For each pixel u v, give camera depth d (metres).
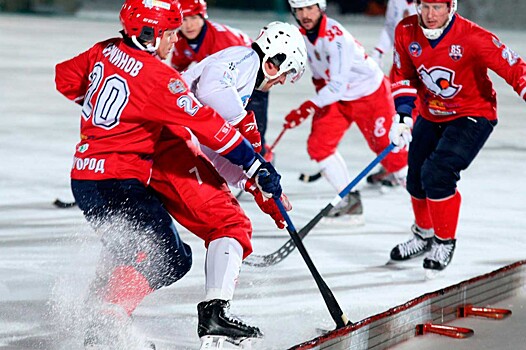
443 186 11.44
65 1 71.50
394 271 12.05
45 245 12.43
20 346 8.46
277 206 8.69
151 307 9.93
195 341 8.91
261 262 11.30
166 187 8.62
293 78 9.29
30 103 28.06
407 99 11.77
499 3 73.06
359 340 8.38
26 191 16.33
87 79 8.95
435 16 10.76
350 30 59.72
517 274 11.04
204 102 8.77
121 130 8.25
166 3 8.27
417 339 9.17
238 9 76.88
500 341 9.15
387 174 17.89
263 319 9.66
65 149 20.70
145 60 8.20
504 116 29.09
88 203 8.30
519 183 18.56
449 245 11.68
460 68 11.12
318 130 14.88
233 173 9.45
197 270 11.56
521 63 10.80
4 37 49.38
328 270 11.91
